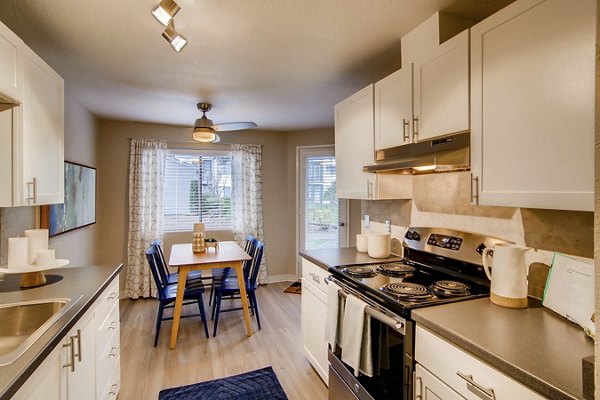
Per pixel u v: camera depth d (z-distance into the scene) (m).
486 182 1.33
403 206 2.38
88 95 3.02
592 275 1.08
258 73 2.50
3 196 1.47
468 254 1.67
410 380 1.31
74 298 1.50
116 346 2.03
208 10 1.63
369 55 2.19
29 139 1.58
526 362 0.90
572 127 1.02
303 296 2.58
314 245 4.90
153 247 3.16
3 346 1.39
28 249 1.71
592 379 0.67
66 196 2.87
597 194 0.52
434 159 1.54
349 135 2.43
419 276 1.82
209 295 4.34
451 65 1.50
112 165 4.08
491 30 1.30
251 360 2.61
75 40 1.94
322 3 1.58
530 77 1.15
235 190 4.66
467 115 1.42
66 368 1.24
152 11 1.51
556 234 1.34
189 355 2.68
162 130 4.33
